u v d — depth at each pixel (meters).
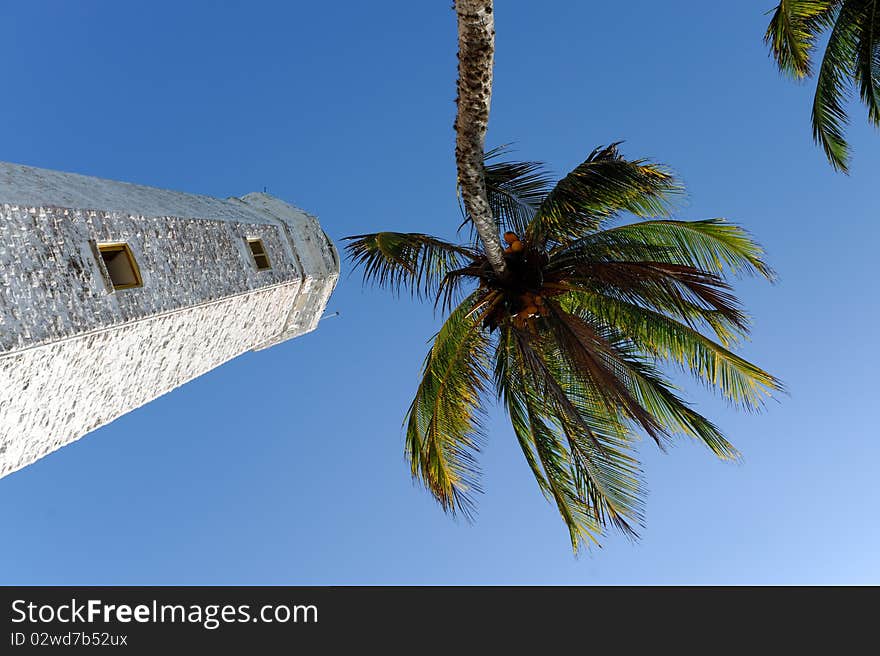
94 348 12.33
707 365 12.29
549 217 12.38
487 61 8.52
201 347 15.60
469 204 10.27
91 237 12.66
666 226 12.09
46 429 11.88
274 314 18.03
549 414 12.86
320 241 19.94
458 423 12.43
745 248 11.70
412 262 12.58
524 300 12.44
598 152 11.83
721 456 12.41
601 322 13.16
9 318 10.78
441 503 12.27
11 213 11.27
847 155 13.64
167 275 14.18
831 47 13.16
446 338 12.73
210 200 18.00
